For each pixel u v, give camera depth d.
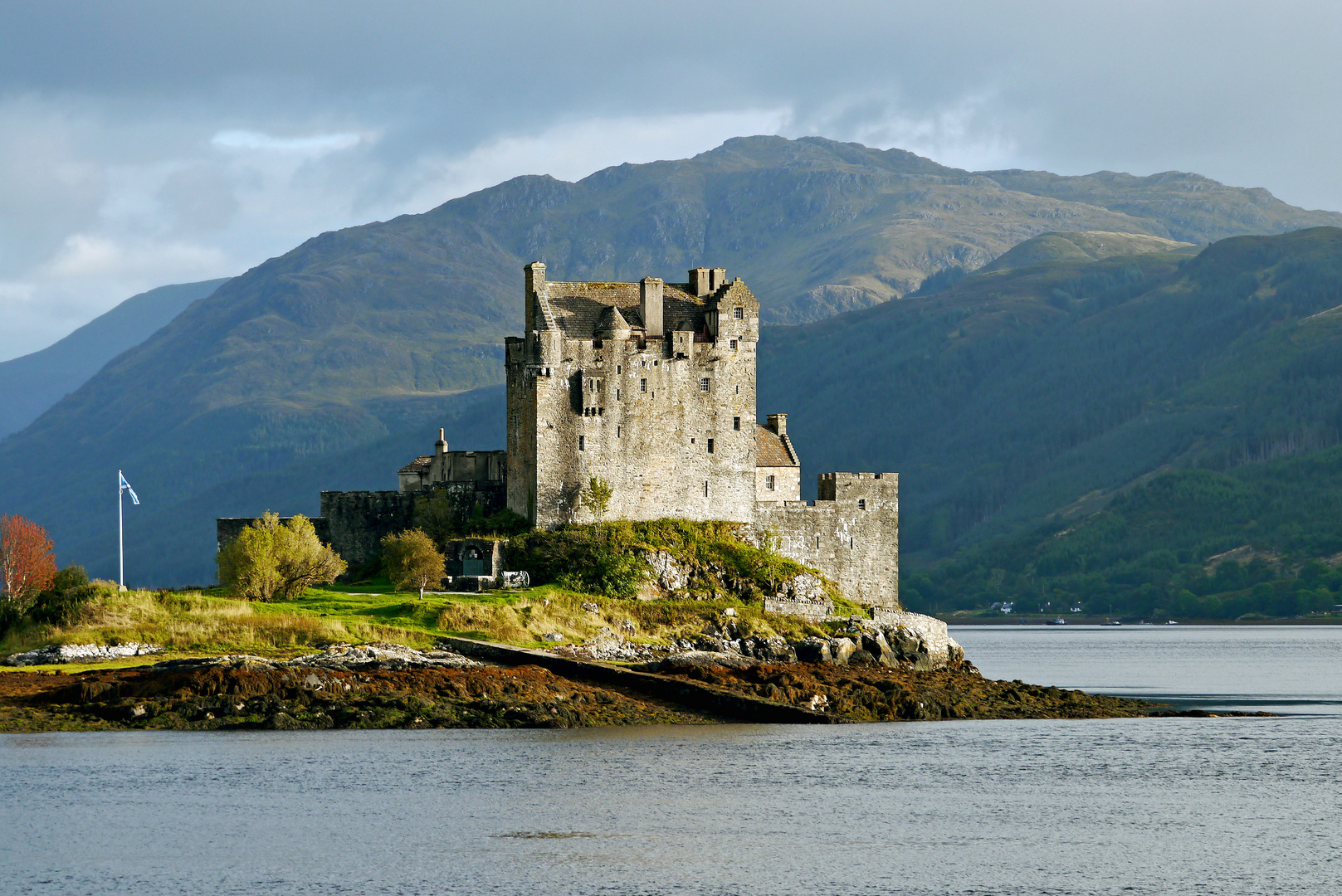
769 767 130.12
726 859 99.25
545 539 187.38
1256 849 104.69
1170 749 145.88
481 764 126.94
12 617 163.12
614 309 196.12
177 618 158.75
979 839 106.12
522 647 164.25
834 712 157.50
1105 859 101.31
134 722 136.75
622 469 193.88
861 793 120.38
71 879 92.75
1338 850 104.50
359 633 159.62
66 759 124.81
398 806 111.81
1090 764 136.38
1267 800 120.94
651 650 172.25
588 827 106.88
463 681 149.12
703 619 182.75
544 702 147.38
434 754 130.50
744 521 199.50
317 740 135.38
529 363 191.38
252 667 144.38
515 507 196.12
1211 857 102.25
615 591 183.75
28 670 146.75
